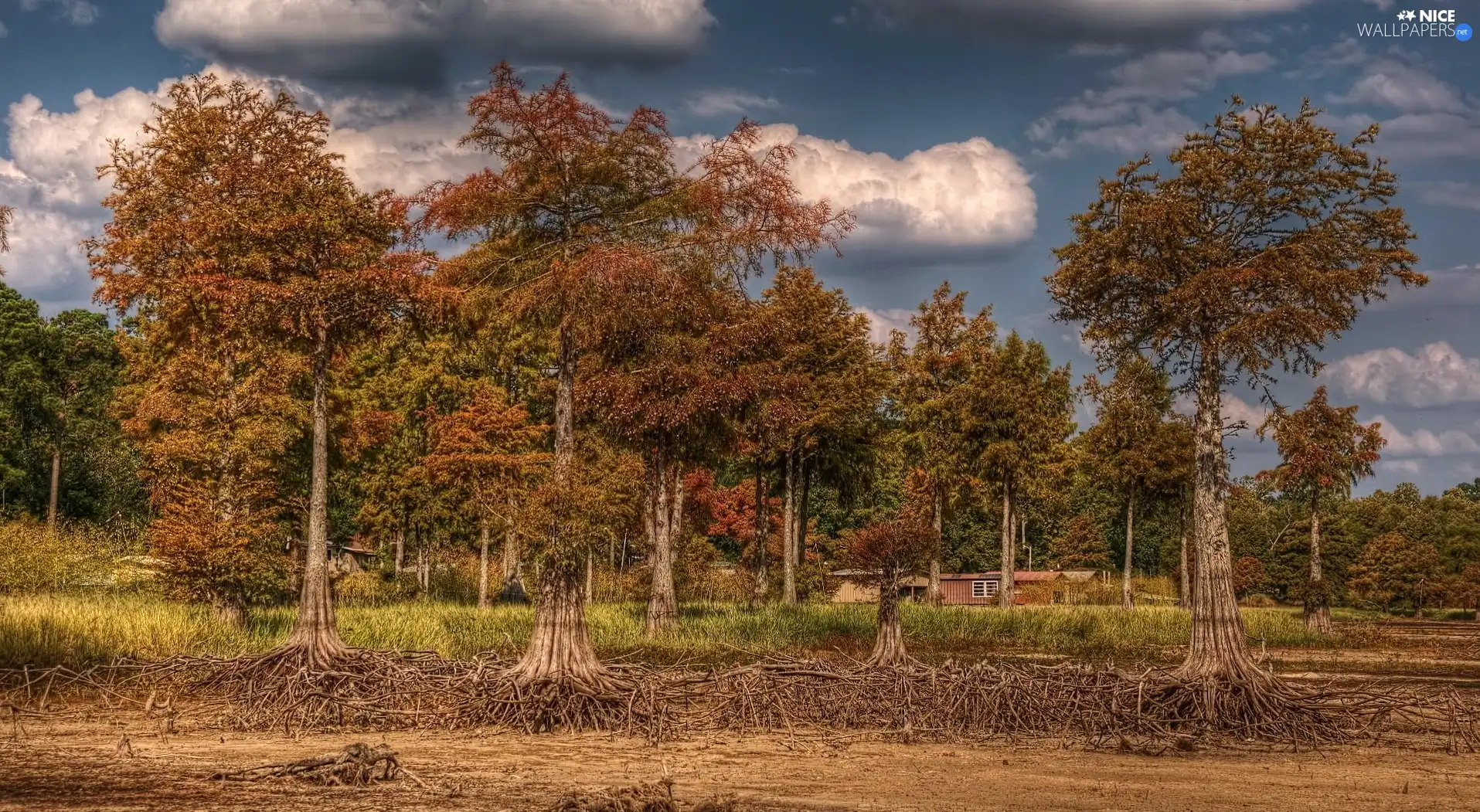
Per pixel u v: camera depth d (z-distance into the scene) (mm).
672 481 38656
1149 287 18328
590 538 17078
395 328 20109
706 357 27641
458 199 18484
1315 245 17609
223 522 25828
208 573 24828
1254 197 17906
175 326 23938
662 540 30609
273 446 27078
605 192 19172
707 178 19156
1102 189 18562
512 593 44031
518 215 18984
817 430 41719
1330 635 36312
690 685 17359
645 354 27312
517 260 19078
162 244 22219
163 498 27625
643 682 16719
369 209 20375
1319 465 36656
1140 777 12789
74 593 29281
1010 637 31922
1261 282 17531
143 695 17891
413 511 45500
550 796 11211
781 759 13742
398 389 45531
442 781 11898
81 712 16531
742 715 16297
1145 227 17875
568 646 16797
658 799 10477
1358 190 17781
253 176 20359
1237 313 17641
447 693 16875
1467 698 17672
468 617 29734
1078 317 19031
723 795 11422
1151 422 19203
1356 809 11242
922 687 16625
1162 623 34375
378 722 16266
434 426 40719
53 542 30938
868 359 43094
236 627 24188
